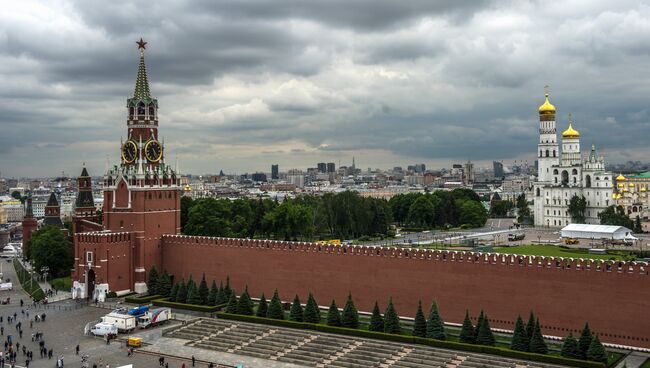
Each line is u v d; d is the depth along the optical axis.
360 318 142.25
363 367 110.56
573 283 122.88
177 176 188.25
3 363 115.00
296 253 158.50
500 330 130.38
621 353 113.69
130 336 133.88
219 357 118.94
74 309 159.62
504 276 130.50
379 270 146.12
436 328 120.50
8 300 173.62
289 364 114.12
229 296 153.62
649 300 115.00
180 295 157.50
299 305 137.12
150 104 184.62
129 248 174.12
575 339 109.31
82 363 115.62
